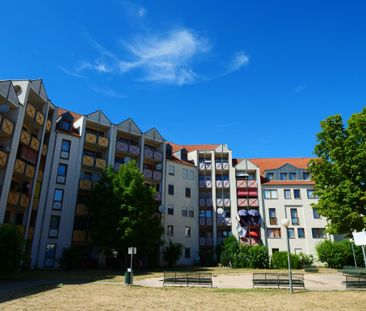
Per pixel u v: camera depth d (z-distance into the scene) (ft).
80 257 112.98
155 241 116.78
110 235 109.29
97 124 139.03
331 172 83.35
